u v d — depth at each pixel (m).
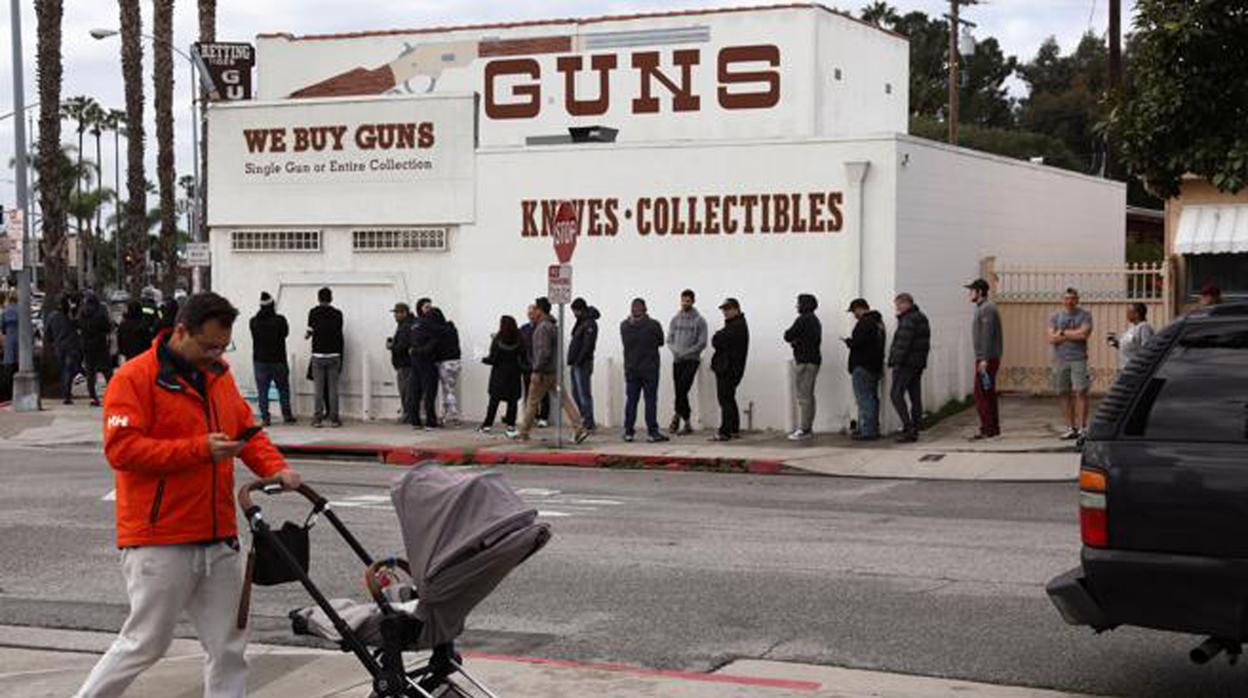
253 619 9.58
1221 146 15.83
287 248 24.36
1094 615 6.89
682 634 9.05
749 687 7.62
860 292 20.97
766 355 21.53
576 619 9.48
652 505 14.85
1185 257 22.48
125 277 116.88
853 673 8.02
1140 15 15.97
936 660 8.33
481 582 5.71
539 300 20.88
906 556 11.64
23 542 12.51
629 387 20.61
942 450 19.06
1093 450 6.92
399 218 23.61
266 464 6.43
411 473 5.77
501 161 22.98
